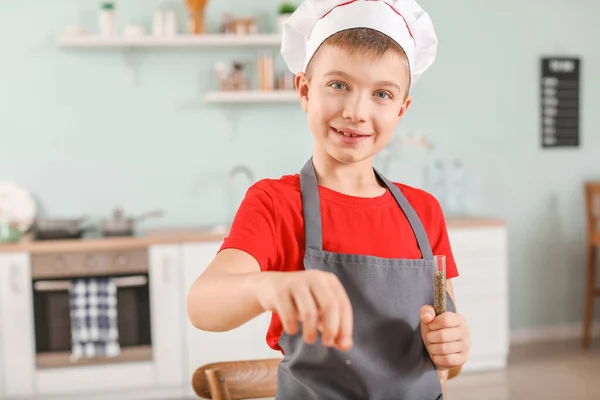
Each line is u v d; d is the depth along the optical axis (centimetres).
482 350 399
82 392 351
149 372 356
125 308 353
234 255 79
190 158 421
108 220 376
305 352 81
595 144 481
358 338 83
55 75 405
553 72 466
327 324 50
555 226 475
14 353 344
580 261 482
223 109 423
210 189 425
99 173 413
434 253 100
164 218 421
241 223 84
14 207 400
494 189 464
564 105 471
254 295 57
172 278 357
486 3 455
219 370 113
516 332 471
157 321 356
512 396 354
